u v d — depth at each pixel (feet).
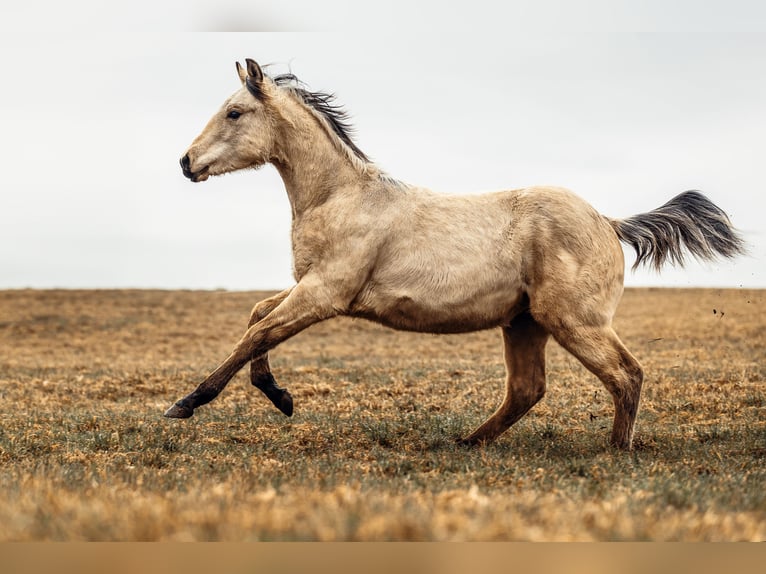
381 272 27.55
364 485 20.20
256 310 29.35
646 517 16.01
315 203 28.35
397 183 28.12
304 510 15.84
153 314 122.93
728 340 77.97
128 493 18.57
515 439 29.99
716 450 28.14
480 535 14.15
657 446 28.55
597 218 28.19
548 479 21.95
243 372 50.67
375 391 43.47
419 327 28.02
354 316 28.48
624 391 27.30
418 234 27.40
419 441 29.89
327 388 44.14
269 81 29.01
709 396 40.34
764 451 28.25
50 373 58.03
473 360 65.62
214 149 28.81
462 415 35.63
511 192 28.35
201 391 27.14
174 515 15.43
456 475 22.43
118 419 34.96
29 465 24.34
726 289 137.08
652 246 29.55
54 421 34.47
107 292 147.33
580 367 51.75
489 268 27.30
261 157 28.86
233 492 18.45
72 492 18.60
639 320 97.86
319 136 28.50
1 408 39.83
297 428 32.53
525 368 29.63
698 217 29.60
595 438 30.40
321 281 27.55
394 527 14.30
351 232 27.43
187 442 29.37
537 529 14.64
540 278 27.30
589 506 17.03
